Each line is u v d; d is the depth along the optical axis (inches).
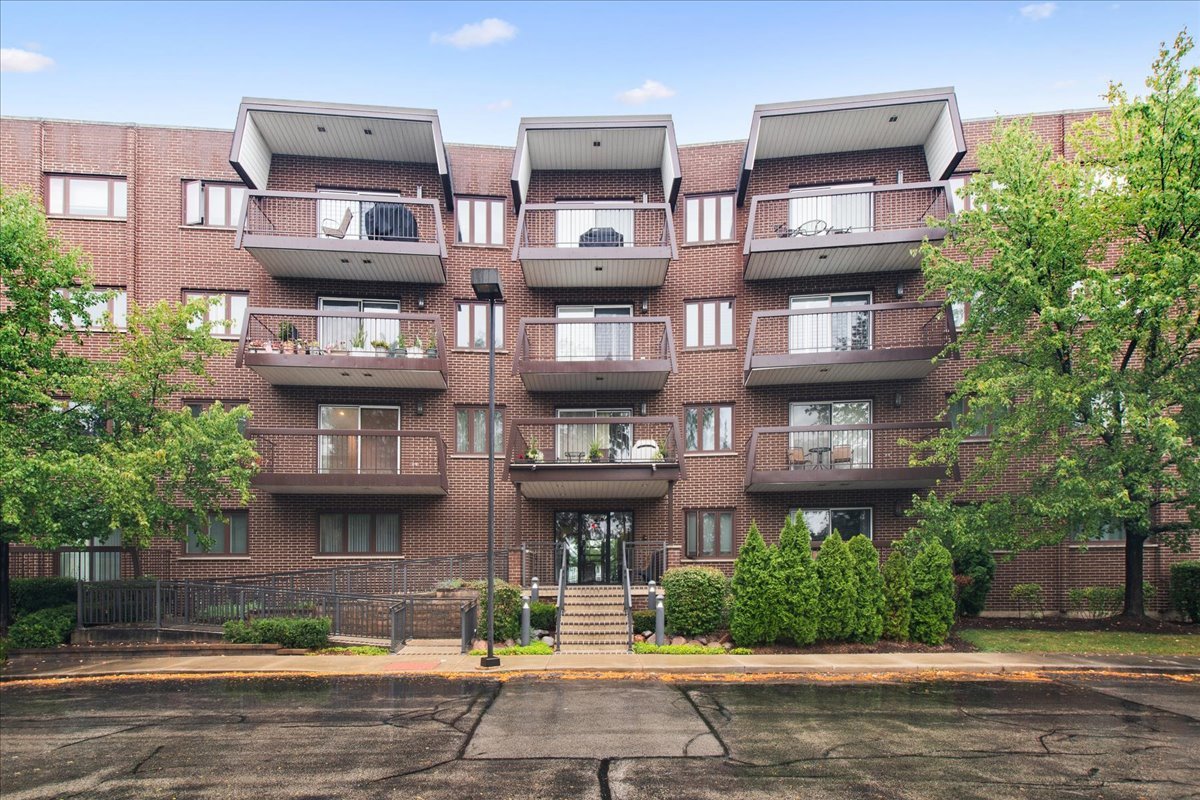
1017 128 703.1
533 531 852.0
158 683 524.7
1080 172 660.7
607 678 533.3
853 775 323.3
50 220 819.4
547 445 824.3
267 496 818.2
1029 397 710.5
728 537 845.8
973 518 685.3
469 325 873.5
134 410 678.5
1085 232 657.6
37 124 826.2
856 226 818.8
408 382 823.7
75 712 441.7
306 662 584.4
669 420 756.6
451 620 680.4
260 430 737.0
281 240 764.0
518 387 866.8
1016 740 375.6
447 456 845.8
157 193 840.3
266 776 325.1
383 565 796.0
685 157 888.3
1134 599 735.7
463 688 500.4
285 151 855.7
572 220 840.9
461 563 828.0
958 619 764.6
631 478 746.8
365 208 814.5
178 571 802.8
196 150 847.7
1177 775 324.2
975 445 819.4
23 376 612.4
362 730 395.9
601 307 882.8
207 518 721.6
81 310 682.8
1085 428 665.0
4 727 409.4
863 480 770.2
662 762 341.4
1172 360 659.4
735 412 857.5
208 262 839.7
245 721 416.5
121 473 589.0
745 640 644.1
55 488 582.9
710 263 873.5
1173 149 625.3
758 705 450.3
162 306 698.8
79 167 829.8
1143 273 631.2
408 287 868.0
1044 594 803.4
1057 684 511.8
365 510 834.2
